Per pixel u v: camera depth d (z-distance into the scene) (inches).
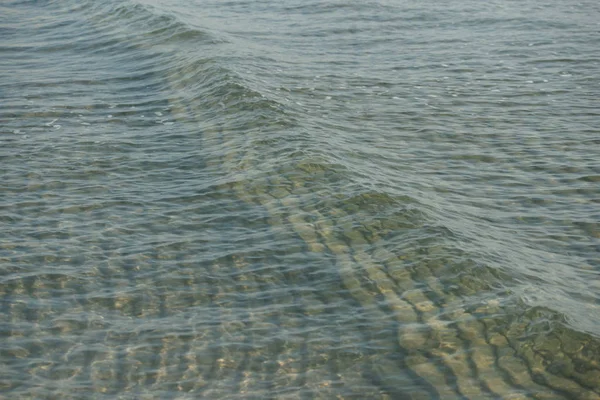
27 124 540.4
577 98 593.6
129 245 373.4
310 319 313.0
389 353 289.0
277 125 506.3
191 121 537.0
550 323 292.5
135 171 458.0
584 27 804.6
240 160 458.6
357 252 357.7
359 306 319.0
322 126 520.7
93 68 684.7
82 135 517.7
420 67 680.4
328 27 832.3
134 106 576.4
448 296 319.6
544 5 917.2
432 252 350.0
